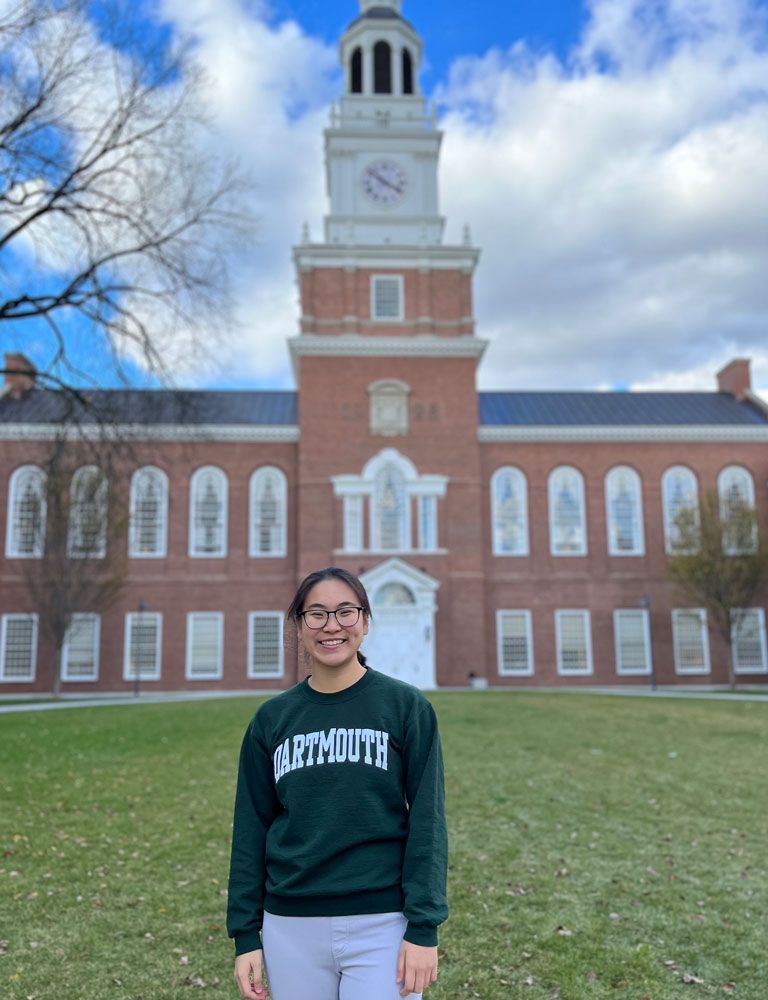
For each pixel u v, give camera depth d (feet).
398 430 143.74
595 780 47.93
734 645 147.33
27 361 153.17
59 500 91.20
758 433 152.35
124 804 42.24
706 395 167.32
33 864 32.22
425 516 142.00
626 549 149.18
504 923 26.45
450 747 58.85
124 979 22.58
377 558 139.95
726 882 30.30
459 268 149.38
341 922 12.17
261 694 126.62
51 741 62.39
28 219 71.00
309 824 12.54
